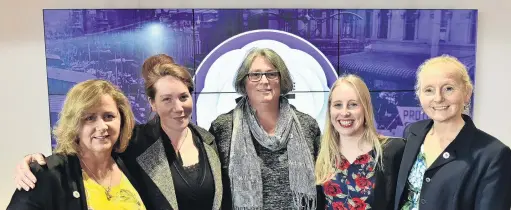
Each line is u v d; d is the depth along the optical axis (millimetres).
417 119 2152
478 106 2193
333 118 1915
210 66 2014
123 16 1982
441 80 1521
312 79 2061
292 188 1975
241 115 2002
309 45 2059
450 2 2148
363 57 2104
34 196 1391
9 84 2004
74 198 1439
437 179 1484
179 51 2008
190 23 2004
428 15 2125
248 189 1957
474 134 1481
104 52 1988
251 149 1969
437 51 2146
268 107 1996
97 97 1511
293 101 2045
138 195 1678
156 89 1919
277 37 2037
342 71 2094
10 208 1391
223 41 2018
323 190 1936
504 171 1406
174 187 1851
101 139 1508
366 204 1840
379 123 2139
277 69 2018
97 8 1989
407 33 2123
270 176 1972
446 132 1530
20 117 2018
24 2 1977
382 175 1825
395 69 2127
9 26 1981
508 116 2201
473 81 2172
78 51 1981
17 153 2031
